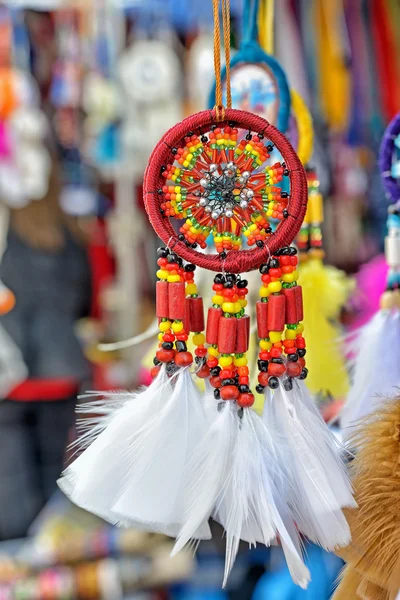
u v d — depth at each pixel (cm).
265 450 66
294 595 141
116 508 63
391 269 89
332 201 203
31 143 193
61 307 194
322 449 66
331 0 203
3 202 190
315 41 202
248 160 70
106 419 71
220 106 69
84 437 73
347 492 65
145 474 64
